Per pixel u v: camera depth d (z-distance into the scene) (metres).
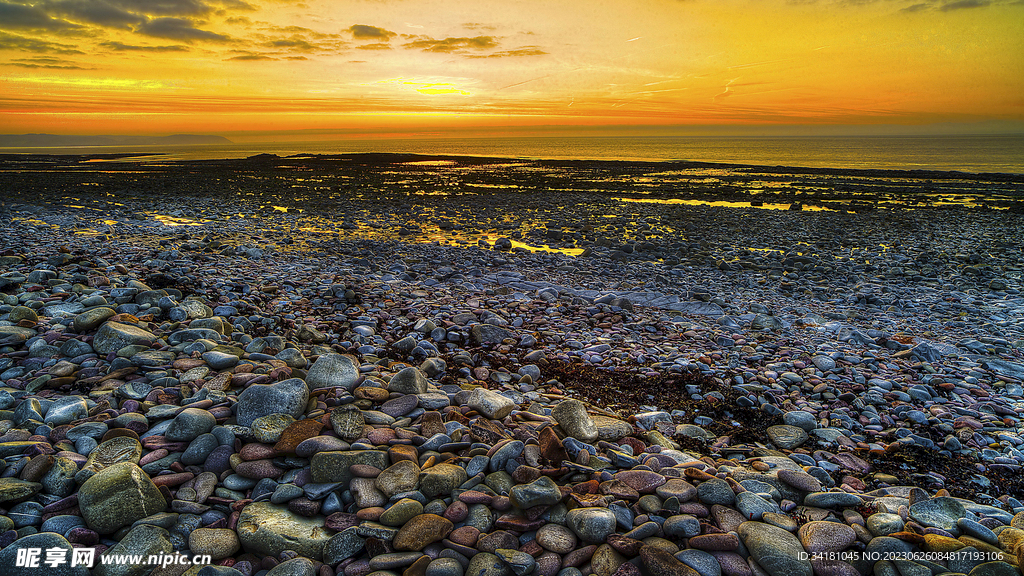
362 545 3.55
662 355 7.98
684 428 5.78
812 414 6.21
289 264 13.77
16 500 3.51
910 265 15.48
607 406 6.37
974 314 10.99
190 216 22.72
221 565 3.35
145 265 11.88
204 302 8.38
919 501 4.11
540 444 4.64
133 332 6.02
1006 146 142.25
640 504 3.99
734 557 3.54
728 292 12.55
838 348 8.48
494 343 8.18
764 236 20.02
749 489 4.30
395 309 9.59
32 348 5.79
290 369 5.66
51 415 4.46
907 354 8.11
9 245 13.23
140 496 3.53
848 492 4.50
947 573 3.37
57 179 39.09
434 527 3.60
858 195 32.66
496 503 3.87
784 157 84.25
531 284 12.38
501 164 63.53
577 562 3.48
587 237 19.70
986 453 5.39
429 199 30.19
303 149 138.25
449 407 5.37
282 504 3.84
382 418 4.91
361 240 17.97
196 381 5.28
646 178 44.78
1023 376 7.46
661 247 17.72
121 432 4.29
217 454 4.20
